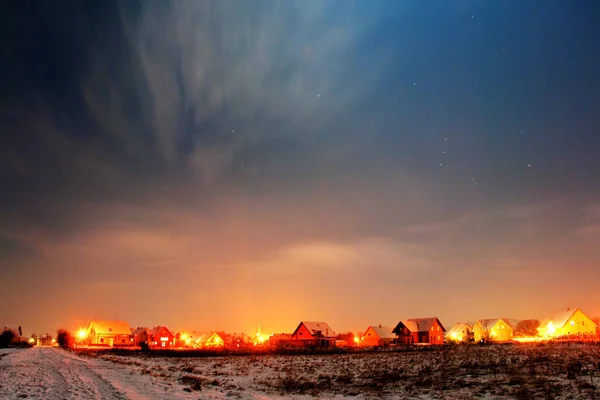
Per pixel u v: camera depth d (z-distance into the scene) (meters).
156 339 149.38
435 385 22.92
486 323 120.75
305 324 120.81
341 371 34.31
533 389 19.06
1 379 28.08
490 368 29.09
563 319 105.81
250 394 21.50
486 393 19.27
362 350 74.50
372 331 128.12
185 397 19.53
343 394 21.97
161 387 23.42
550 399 16.48
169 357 65.06
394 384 24.55
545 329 109.94
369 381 26.64
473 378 24.70
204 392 21.88
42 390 21.80
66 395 19.86
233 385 25.53
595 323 103.56
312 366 40.53
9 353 79.31
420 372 29.73
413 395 20.38
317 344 117.50
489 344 73.69
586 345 52.06
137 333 158.12
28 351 92.19
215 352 76.19
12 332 146.12
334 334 123.12
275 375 32.69
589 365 26.45
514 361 32.09
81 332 157.38
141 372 34.16
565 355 35.53
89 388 22.66
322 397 21.00
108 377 29.33
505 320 123.19
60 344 136.00
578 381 20.19
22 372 34.03
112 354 76.31
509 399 17.53
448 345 80.31
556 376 22.41
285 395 21.69
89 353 79.62
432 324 122.38
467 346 70.31
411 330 121.94
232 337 165.50
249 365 44.16
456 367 31.42
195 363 48.97
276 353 71.12
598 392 17.33
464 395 19.30
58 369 37.31
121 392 20.91
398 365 37.19
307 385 25.50
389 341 128.38
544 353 39.66
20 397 19.16
